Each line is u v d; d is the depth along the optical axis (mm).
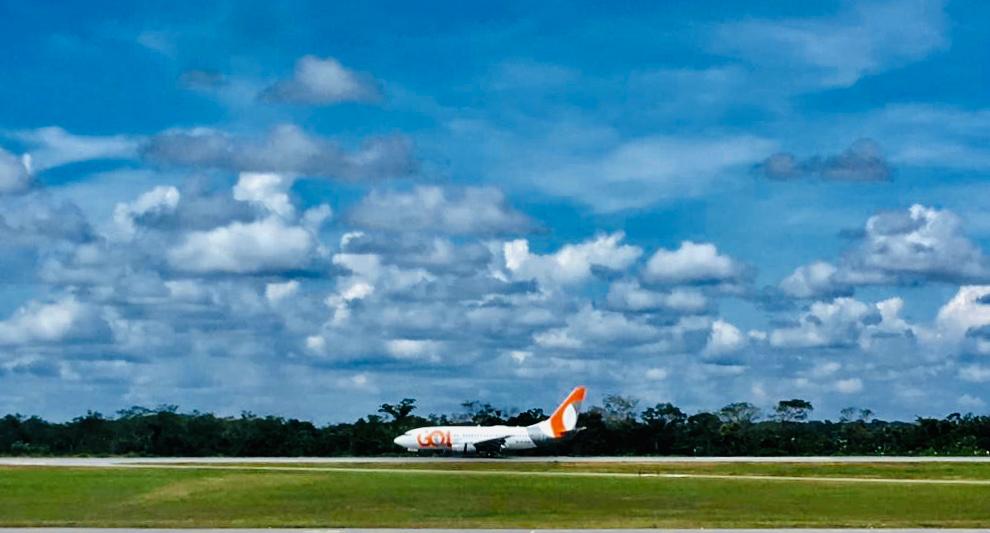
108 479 88062
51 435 199250
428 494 74688
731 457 151875
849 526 53312
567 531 48750
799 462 127000
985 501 70688
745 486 83688
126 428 196125
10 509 65312
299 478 87875
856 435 191625
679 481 89375
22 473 97125
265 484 81188
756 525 53938
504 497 72875
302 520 58094
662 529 50219
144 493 74938
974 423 185875
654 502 69938
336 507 66250
